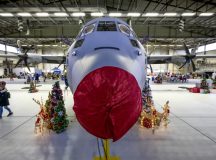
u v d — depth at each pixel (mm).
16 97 18938
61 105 8953
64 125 9039
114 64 3941
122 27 6617
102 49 4574
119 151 6906
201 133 8797
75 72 4469
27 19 30906
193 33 41781
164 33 40344
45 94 21047
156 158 6441
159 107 14430
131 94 3502
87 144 7523
